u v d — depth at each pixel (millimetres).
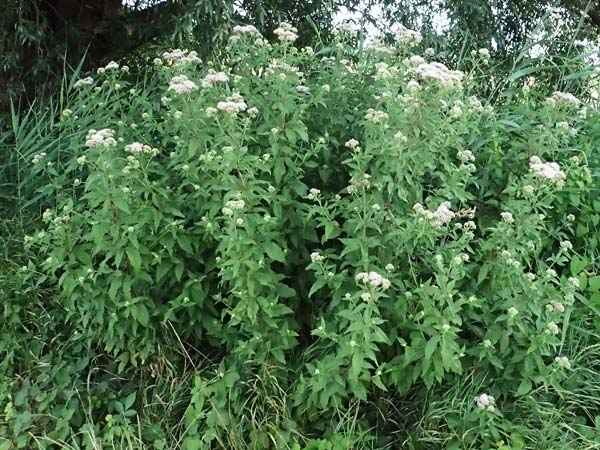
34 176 4453
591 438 3043
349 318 2754
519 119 4223
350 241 2980
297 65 4199
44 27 5992
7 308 3754
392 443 3172
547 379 2998
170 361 3492
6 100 6000
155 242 3197
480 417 2936
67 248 3256
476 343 3184
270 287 3086
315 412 3088
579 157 3963
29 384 3434
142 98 3918
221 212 3223
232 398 3148
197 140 3195
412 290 2994
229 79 3727
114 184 3127
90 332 3447
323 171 3475
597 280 3494
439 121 3174
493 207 3766
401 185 3045
